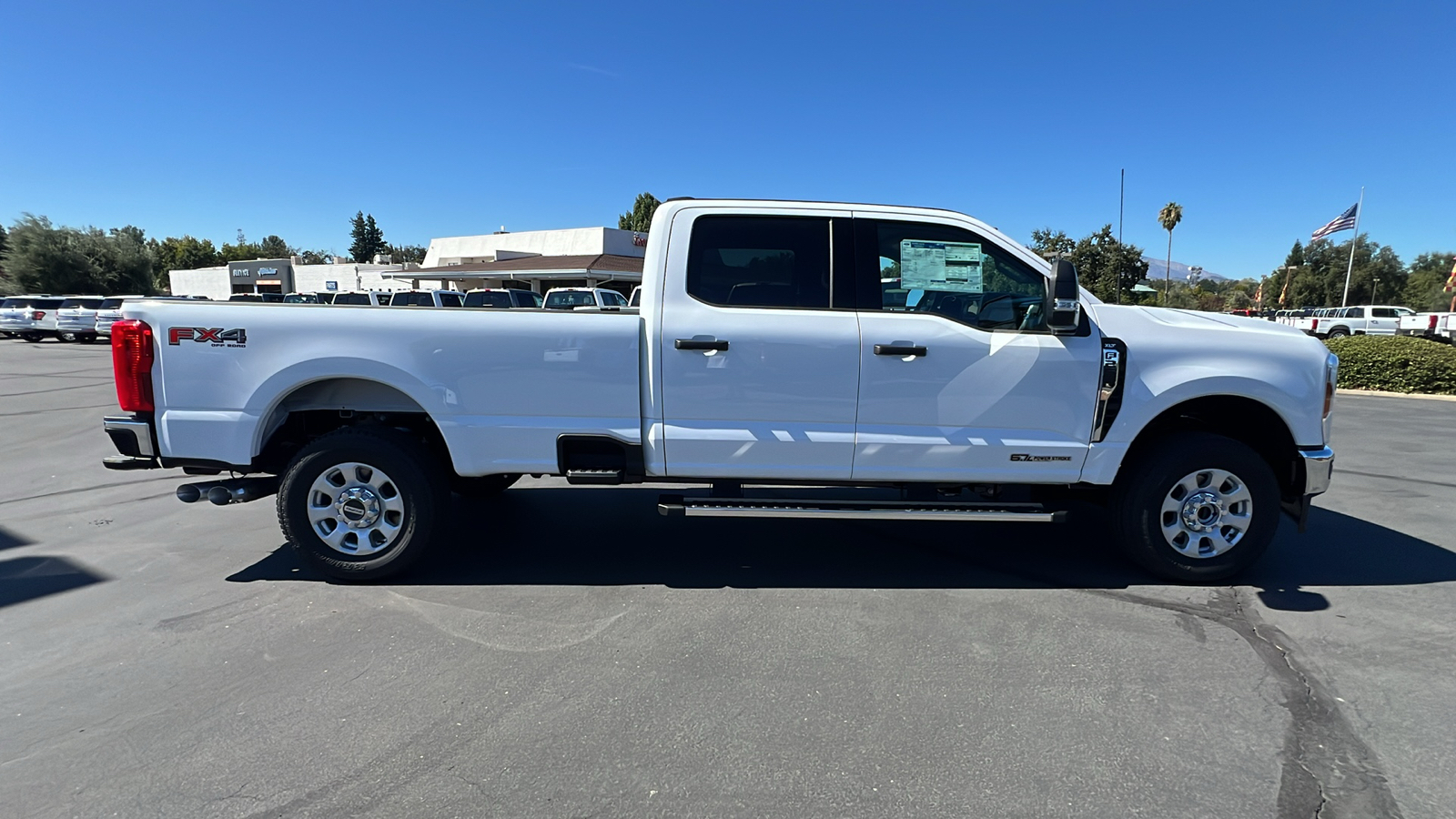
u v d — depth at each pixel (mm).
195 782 2545
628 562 4691
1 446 8516
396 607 3982
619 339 4090
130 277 54844
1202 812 2414
